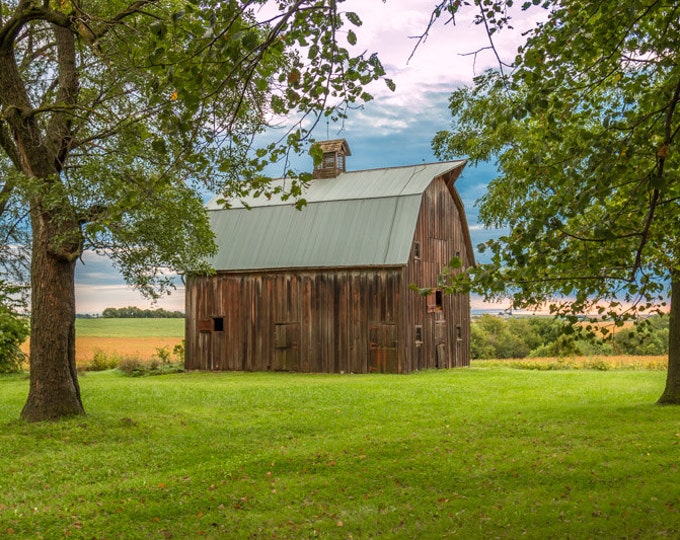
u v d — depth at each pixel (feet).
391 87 23.77
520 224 25.66
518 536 27.99
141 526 30.45
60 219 47.67
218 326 122.83
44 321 53.47
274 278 117.80
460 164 123.54
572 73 27.07
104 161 46.73
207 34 19.66
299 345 114.83
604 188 23.44
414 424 52.95
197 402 66.85
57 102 51.65
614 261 26.58
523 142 44.01
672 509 30.19
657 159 23.66
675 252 28.45
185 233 60.29
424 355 113.91
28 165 51.01
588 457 39.29
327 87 23.43
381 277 109.40
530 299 27.81
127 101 47.42
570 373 102.42
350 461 40.52
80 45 53.83
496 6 25.76
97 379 105.40
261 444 47.14
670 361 59.21
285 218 122.01
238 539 28.86
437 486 35.40
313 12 22.22
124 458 42.96
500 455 41.01
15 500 34.53
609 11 25.72
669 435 44.47
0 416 57.16
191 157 23.44
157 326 285.64
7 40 49.65
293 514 31.81
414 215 111.86
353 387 80.07
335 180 127.75
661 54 26.17
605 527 28.45
